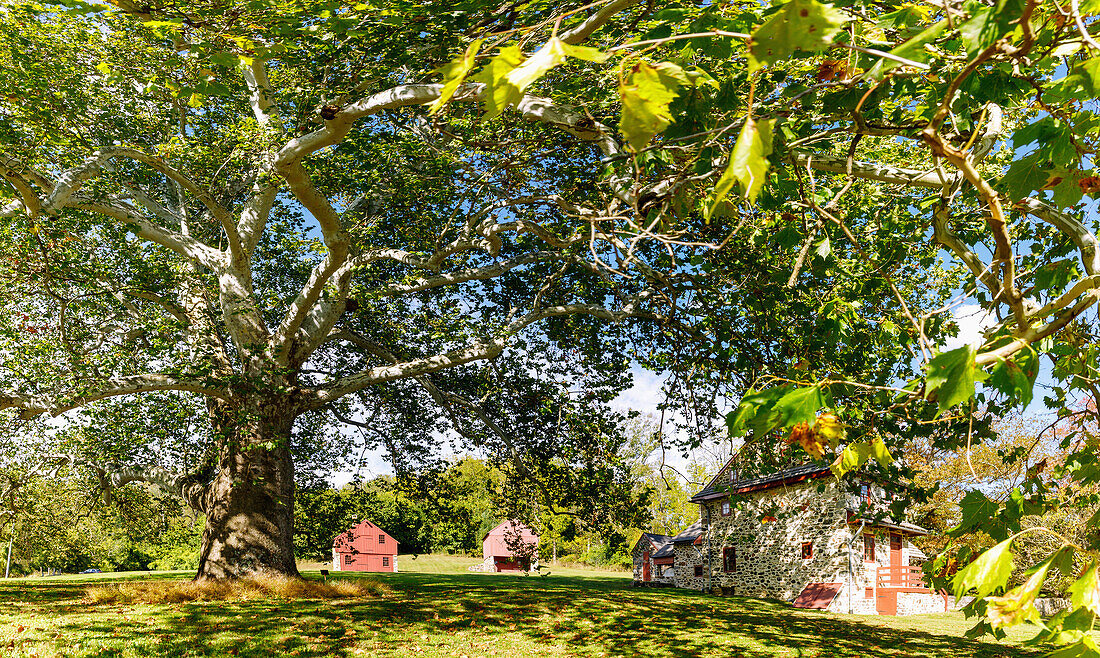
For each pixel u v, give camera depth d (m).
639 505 15.74
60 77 8.98
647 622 12.89
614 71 1.36
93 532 33.59
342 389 14.41
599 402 14.01
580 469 14.83
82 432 12.34
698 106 3.00
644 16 3.16
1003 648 12.26
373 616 11.34
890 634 13.85
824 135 3.66
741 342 8.09
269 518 14.00
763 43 1.29
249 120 9.20
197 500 15.01
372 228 10.91
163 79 8.72
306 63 7.98
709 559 25.66
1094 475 2.29
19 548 32.75
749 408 1.37
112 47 8.73
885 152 7.02
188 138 9.91
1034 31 1.94
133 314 13.38
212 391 13.02
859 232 5.48
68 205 11.22
